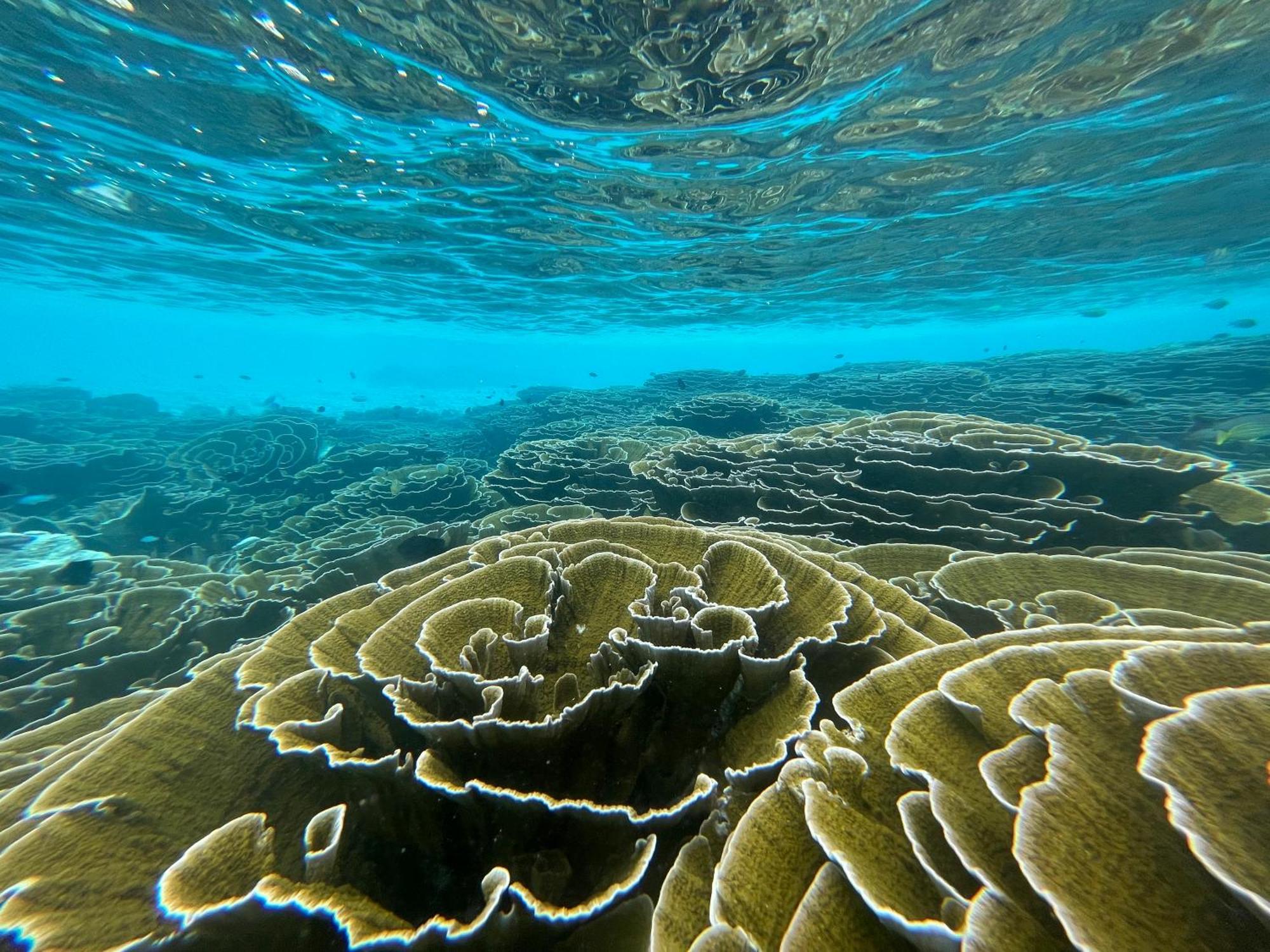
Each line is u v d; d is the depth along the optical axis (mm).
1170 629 1783
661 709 1913
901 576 3562
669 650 1720
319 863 1354
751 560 2445
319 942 1340
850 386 16312
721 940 1096
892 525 4387
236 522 9398
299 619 2518
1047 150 10672
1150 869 1009
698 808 1468
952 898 1101
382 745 1907
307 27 6930
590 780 1696
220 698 2137
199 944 1273
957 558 3578
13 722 3533
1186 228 17219
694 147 10141
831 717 1964
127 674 4102
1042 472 4590
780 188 12305
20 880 1421
